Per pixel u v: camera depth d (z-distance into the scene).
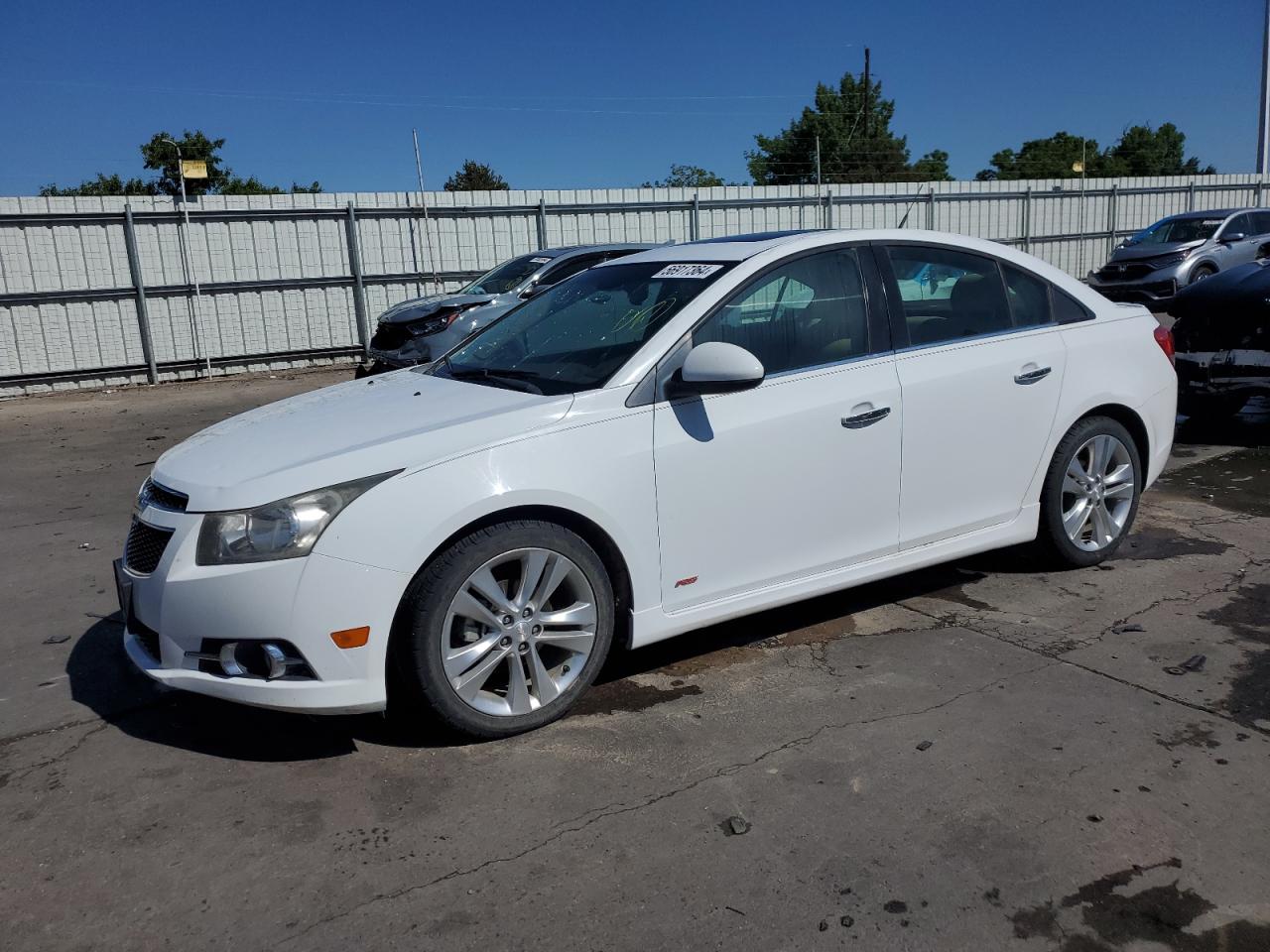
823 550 3.92
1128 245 17.31
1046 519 4.62
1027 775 3.05
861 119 39.59
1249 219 16.97
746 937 2.39
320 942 2.43
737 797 2.99
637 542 3.49
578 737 3.39
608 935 2.42
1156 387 4.86
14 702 3.83
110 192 32.16
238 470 3.21
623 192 17.86
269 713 3.64
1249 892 2.50
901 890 2.55
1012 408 4.34
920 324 4.17
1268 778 2.99
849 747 3.26
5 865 2.78
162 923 2.52
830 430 3.84
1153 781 2.99
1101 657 3.86
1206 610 4.30
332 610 3.02
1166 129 54.84
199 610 3.05
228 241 15.24
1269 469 6.82
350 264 16.08
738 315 3.76
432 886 2.63
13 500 7.50
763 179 38.38
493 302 10.60
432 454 3.18
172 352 15.14
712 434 3.59
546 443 3.31
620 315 3.92
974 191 21.48
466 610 3.21
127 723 3.62
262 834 2.89
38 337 14.27
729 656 4.01
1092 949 2.33
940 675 3.76
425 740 3.40
